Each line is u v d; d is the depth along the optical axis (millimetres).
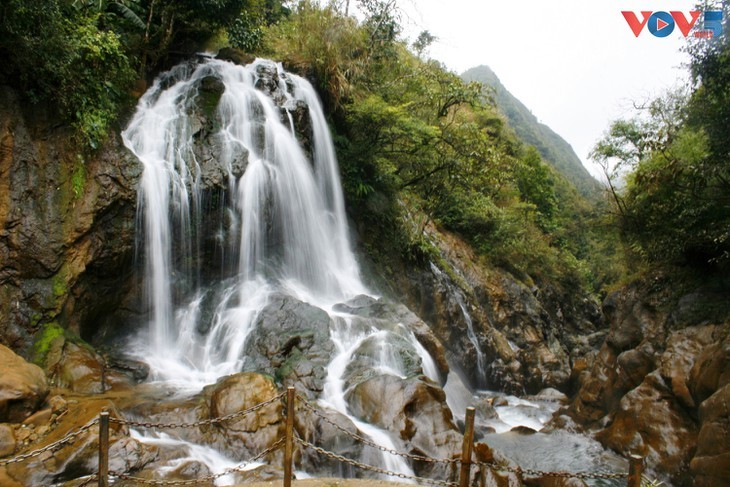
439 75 17875
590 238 26062
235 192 11172
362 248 14703
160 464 5949
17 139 8109
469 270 19281
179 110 11367
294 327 9508
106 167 9094
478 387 15555
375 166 16156
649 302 11914
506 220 22453
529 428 10641
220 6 13156
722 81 10156
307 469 6680
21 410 6336
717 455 7359
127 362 8586
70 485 5277
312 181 13242
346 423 7176
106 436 4477
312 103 14578
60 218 8375
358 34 16266
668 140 13266
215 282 10898
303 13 16734
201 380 8672
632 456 4215
